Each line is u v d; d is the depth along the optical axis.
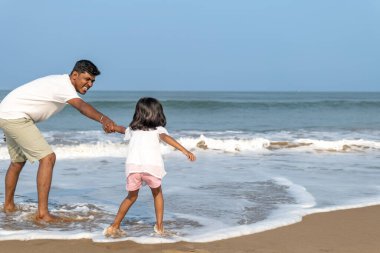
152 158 4.45
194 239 4.33
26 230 4.61
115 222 4.54
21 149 5.11
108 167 9.04
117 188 7.00
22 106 5.01
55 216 5.10
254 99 59.16
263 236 4.52
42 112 5.09
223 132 16.47
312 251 4.10
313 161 10.37
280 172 8.69
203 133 15.93
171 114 26.11
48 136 13.88
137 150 4.47
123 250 3.97
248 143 12.52
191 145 12.23
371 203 6.10
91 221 5.06
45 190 5.02
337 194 6.73
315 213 5.52
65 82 4.99
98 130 16.62
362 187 7.34
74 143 12.17
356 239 4.51
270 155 11.27
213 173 8.42
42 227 4.77
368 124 21.89
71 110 22.34
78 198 6.26
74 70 5.05
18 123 4.98
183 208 5.71
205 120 23.11
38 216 5.01
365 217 5.39
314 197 6.49
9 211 5.43
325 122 23.05
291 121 23.39
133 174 4.42
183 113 26.72
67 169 8.73
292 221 5.08
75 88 5.13
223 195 6.50
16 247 4.02
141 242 4.20
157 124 4.54
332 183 7.64
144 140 4.48
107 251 3.95
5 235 4.39
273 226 4.86
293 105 30.59
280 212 5.51
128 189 4.46
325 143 12.97
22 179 7.55
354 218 5.33
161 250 3.94
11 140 5.30
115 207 5.75
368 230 4.84
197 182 7.48
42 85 5.02
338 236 4.59
